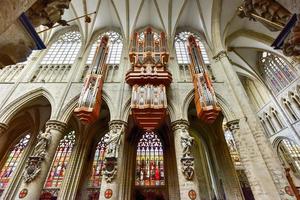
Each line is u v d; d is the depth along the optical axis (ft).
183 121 41.11
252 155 34.86
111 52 61.41
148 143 61.11
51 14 23.40
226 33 61.62
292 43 19.57
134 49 54.29
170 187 49.06
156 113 39.27
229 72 49.21
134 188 50.88
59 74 51.75
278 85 78.23
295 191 29.53
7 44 21.04
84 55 57.62
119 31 69.15
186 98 45.73
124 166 51.31
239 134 38.22
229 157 50.90
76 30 67.36
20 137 58.90
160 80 44.65
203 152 60.80
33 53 55.42
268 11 23.56
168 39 63.36
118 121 40.93
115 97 45.73
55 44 62.34
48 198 46.98
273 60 79.82
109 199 31.30
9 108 42.14
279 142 79.87
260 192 30.96
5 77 49.75
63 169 53.11
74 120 55.47
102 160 56.34
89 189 50.06
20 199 30.83
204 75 45.52
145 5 66.39
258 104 91.61
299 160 81.05
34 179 33.09
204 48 62.13
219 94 45.37
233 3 58.29
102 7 65.57
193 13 66.59
